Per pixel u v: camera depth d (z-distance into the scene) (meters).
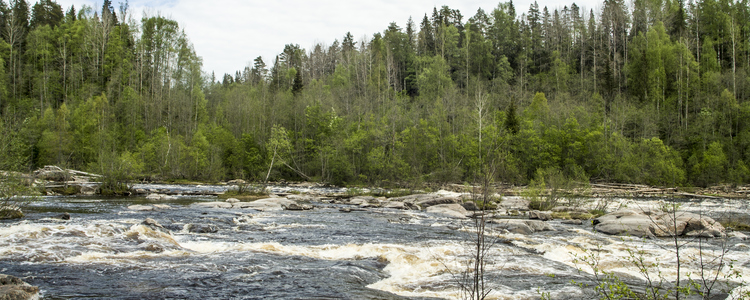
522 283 9.00
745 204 29.45
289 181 60.88
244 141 65.56
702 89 66.75
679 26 85.06
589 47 103.62
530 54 108.38
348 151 58.91
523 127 58.56
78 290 7.47
